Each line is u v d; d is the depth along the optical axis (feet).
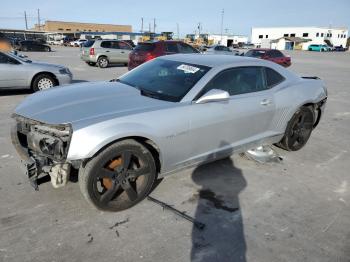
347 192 12.93
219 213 10.90
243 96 13.33
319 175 14.37
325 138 19.77
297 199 12.13
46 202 10.92
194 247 9.18
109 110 10.34
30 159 10.01
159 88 12.46
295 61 95.35
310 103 16.40
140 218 10.37
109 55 58.65
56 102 10.97
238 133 13.37
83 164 9.71
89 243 9.09
